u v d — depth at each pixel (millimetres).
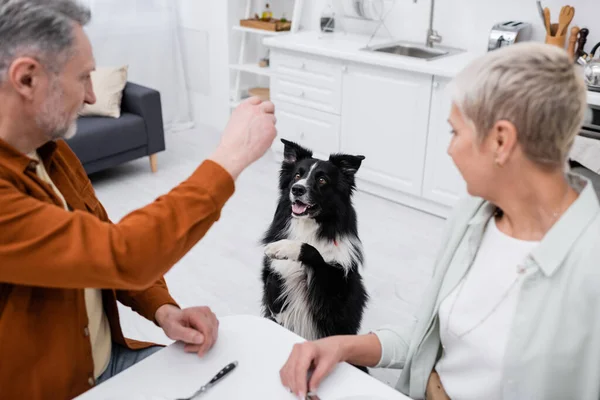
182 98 5289
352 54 3535
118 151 3910
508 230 1113
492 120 931
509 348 1045
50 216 937
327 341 1207
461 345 1146
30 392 1095
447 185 3436
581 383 1010
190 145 4816
